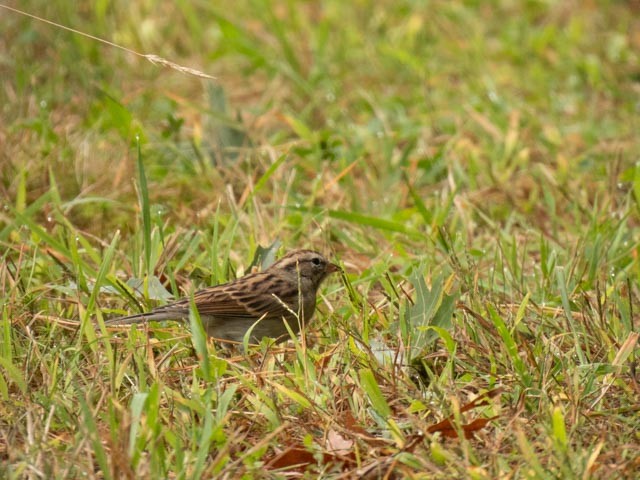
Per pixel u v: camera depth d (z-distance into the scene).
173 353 9.33
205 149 14.96
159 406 8.20
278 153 14.61
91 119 15.73
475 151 14.91
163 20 20.22
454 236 12.20
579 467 7.39
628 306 10.23
